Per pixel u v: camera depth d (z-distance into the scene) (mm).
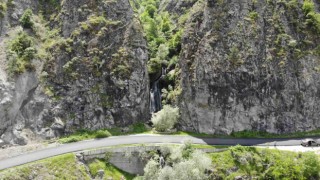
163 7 140625
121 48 92500
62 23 95000
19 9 94375
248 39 88812
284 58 87438
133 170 76438
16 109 80812
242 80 85938
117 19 95875
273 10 92438
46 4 99438
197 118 87000
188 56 91375
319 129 85438
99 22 93938
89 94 87500
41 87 85875
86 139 81688
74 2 96750
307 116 85875
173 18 125062
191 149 73625
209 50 88062
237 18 90500
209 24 91000
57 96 86062
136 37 94125
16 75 83062
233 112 85250
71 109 85688
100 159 74812
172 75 98438
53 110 84188
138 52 93000
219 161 74188
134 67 91375
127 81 89688
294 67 87500
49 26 96312
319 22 92562
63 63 89312
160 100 99000
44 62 88875
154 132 86562
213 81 86188
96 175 72125
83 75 88812
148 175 69938
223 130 85125
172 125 86938
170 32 118062
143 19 122938
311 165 70188
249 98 85500
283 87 85938
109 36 93375
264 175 71500
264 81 85938
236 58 87000
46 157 71625
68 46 90812
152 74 101188
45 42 92688
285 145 78562
